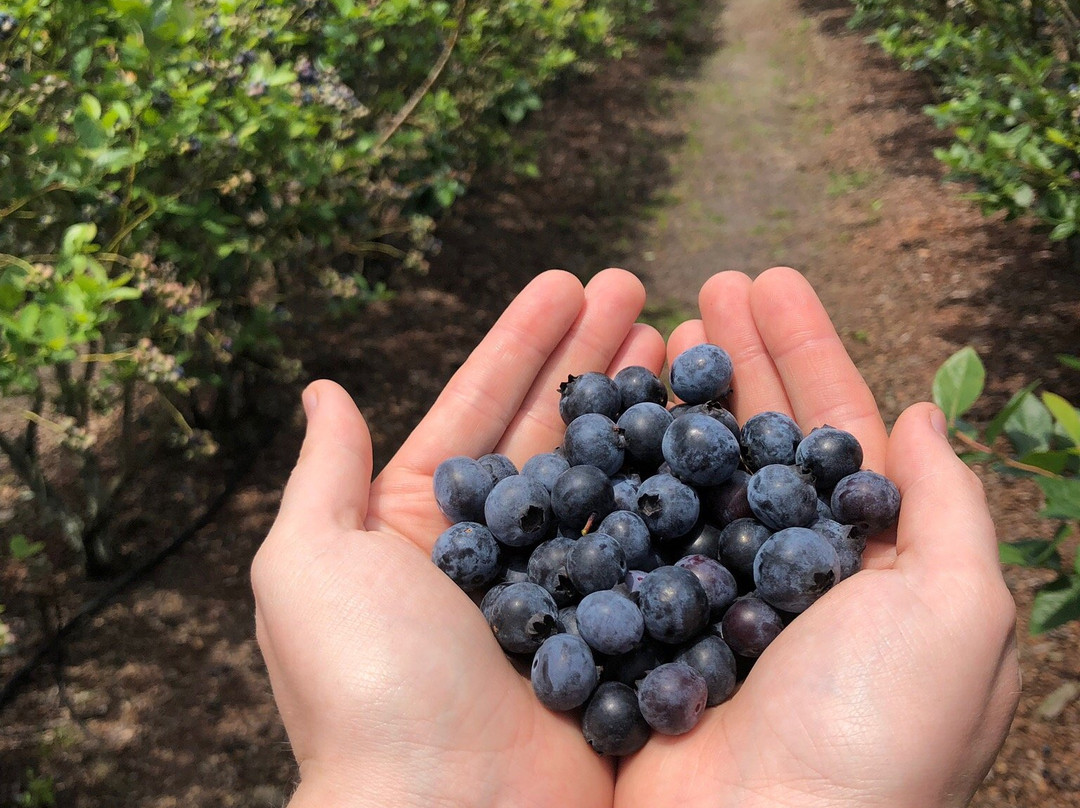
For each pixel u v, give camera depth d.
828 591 0.19
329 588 0.20
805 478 0.21
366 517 0.25
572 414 0.25
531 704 0.20
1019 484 0.46
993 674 0.18
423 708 0.19
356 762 0.19
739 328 0.30
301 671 0.20
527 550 0.23
